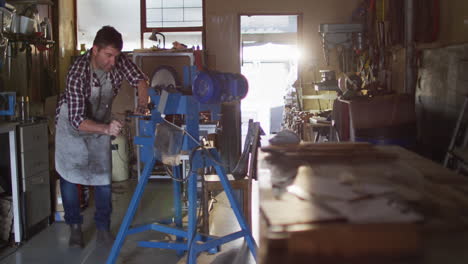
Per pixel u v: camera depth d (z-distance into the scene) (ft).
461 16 13.43
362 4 20.44
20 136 11.97
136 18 22.93
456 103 13.17
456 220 3.04
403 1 16.46
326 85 19.61
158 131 9.34
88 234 12.90
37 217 12.80
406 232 2.83
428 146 15.25
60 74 20.76
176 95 9.46
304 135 20.44
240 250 11.34
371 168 4.71
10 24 14.44
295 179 4.20
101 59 10.72
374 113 12.82
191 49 18.22
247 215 11.96
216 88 9.45
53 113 16.93
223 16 22.40
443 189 3.88
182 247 10.39
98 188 11.62
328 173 4.46
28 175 12.30
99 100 11.35
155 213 14.76
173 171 11.75
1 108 12.27
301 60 22.49
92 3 22.82
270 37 33.94
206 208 11.55
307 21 22.27
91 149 11.42
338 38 20.40
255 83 37.73
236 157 21.75
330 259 2.82
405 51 15.83
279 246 2.84
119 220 14.08
